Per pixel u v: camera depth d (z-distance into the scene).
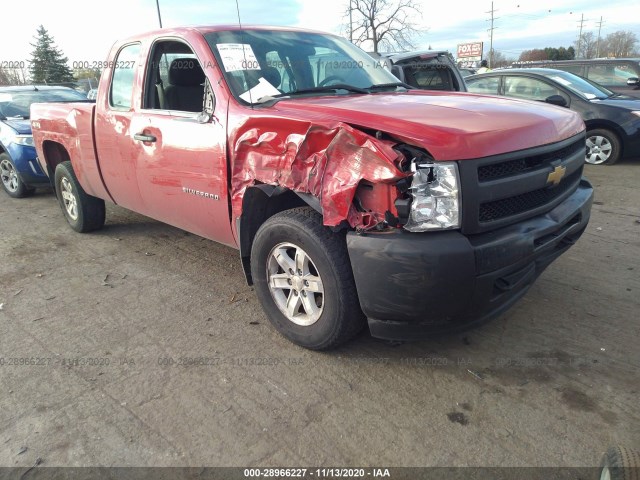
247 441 2.46
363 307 2.67
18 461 2.38
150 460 2.36
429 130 2.50
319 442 2.43
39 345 3.35
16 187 7.52
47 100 8.35
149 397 2.79
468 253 2.43
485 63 23.94
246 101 3.26
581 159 3.30
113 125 4.27
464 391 2.75
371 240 2.52
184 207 3.79
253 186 3.04
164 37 3.88
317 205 2.73
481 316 2.68
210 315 3.69
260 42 3.79
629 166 8.23
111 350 3.27
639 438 2.38
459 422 2.53
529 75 9.15
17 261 4.88
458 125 2.60
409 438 2.44
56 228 5.95
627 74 10.73
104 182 4.71
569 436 2.41
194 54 3.60
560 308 3.59
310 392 2.79
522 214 2.73
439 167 2.41
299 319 3.16
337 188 2.59
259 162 2.99
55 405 2.75
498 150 2.54
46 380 2.97
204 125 3.39
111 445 2.46
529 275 2.79
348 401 2.71
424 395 2.73
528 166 2.75
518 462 2.27
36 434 2.54
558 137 2.94
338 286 2.77
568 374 2.86
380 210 2.52
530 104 3.38
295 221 2.88
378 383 2.85
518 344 3.17
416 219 2.44
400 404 2.67
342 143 2.57
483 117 2.79
